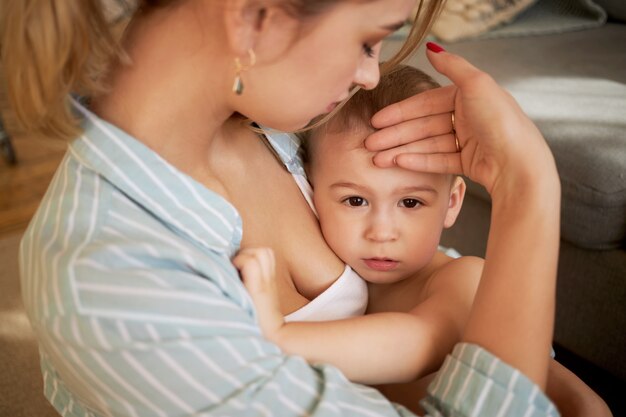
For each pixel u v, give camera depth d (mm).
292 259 912
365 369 795
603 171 1444
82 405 740
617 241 1493
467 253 1844
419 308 872
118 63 676
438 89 883
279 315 777
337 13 626
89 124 660
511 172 754
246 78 661
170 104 686
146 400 604
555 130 1567
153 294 588
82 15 608
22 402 1607
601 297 1534
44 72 608
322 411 632
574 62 1966
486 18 2213
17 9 597
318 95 678
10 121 3055
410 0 666
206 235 698
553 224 724
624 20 2332
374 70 729
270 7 616
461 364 684
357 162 918
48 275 587
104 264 584
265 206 889
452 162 862
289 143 951
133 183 654
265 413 618
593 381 1650
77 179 650
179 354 591
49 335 596
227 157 842
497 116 759
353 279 947
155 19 672
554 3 2367
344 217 940
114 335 575
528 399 658
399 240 934
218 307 625
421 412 877
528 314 684
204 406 606
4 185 2568
